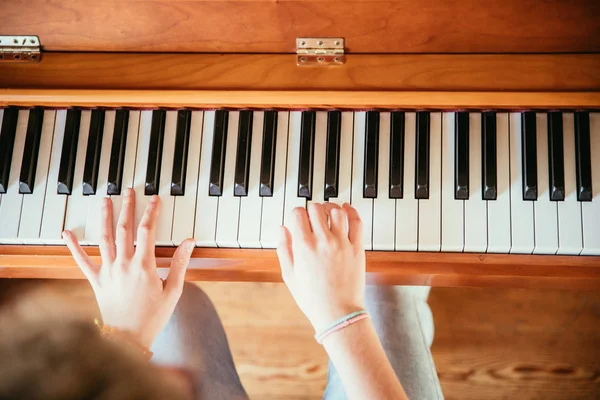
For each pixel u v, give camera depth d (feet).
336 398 4.23
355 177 4.11
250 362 6.30
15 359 1.91
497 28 3.96
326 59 4.09
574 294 6.24
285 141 4.17
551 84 4.01
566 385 6.14
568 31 3.96
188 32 4.07
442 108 4.12
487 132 4.09
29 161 4.17
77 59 4.17
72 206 4.17
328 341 3.19
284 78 4.10
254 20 4.01
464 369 6.21
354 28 4.00
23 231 4.15
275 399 6.25
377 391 3.01
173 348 4.60
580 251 3.99
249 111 4.20
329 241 3.30
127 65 4.16
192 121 4.22
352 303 3.26
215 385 4.45
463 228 4.02
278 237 3.83
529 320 6.23
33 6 4.05
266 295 6.39
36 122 4.24
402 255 4.09
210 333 4.84
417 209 4.06
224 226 4.09
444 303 6.30
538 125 4.09
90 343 2.05
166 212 4.11
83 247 4.18
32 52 4.19
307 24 4.00
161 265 4.23
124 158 4.20
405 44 4.04
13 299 5.80
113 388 1.94
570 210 4.00
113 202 4.16
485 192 4.02
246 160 4.12
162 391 2.14
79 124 4.26
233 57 4.13
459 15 3.93
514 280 4.17
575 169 4.04
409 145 4.13
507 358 6.20
